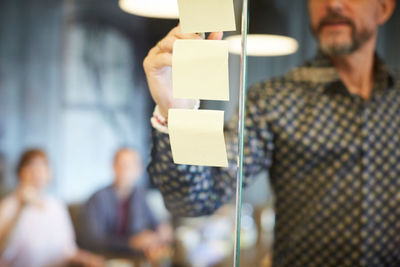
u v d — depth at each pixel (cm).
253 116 106
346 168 106
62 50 307
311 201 108
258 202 205
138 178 280
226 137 74
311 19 112
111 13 303
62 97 306
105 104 305
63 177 296
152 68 49
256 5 203
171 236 255
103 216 271
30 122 305
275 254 113
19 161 292
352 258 106
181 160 47
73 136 305
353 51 106
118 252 260
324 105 108
